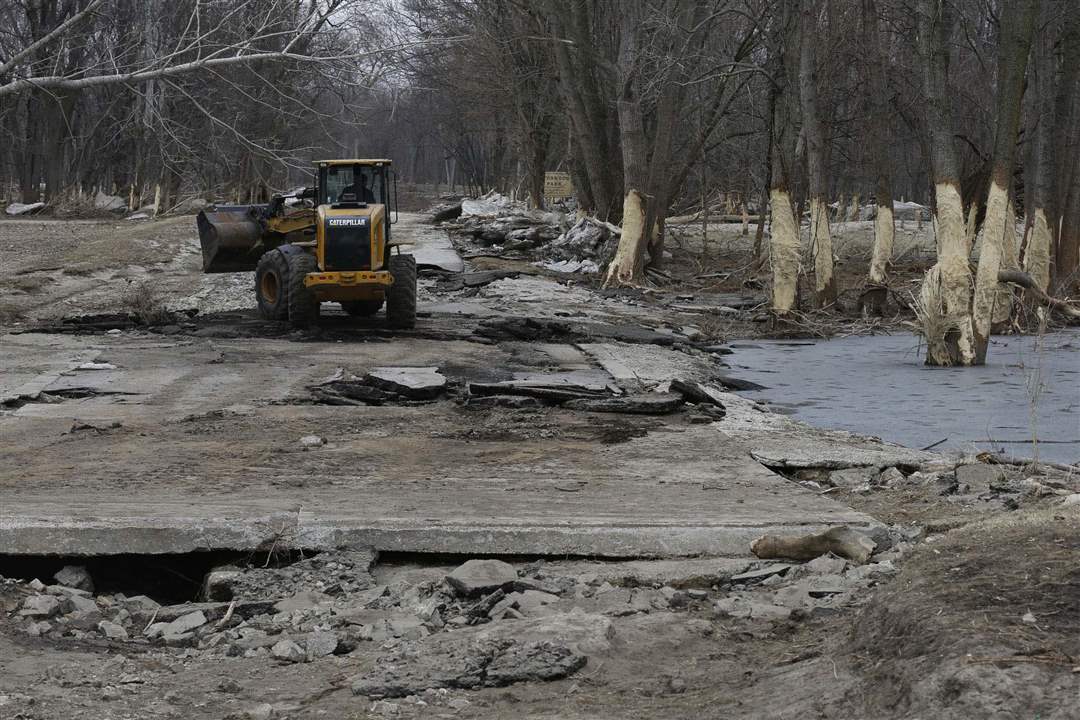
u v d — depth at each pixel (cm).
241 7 2212
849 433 1326
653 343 2273
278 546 781
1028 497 887
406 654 572
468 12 5247
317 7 2169
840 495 991
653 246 3934
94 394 1488
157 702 521
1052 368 2144
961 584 501
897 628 480
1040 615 457
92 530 771
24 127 7488
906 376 2048
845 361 2284
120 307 2548
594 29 4188
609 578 723
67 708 510
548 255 4166
